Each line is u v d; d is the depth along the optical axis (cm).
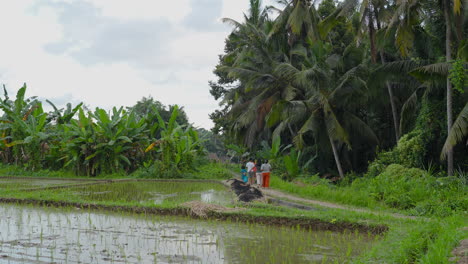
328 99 1783
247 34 2441
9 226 824
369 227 782
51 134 2302
